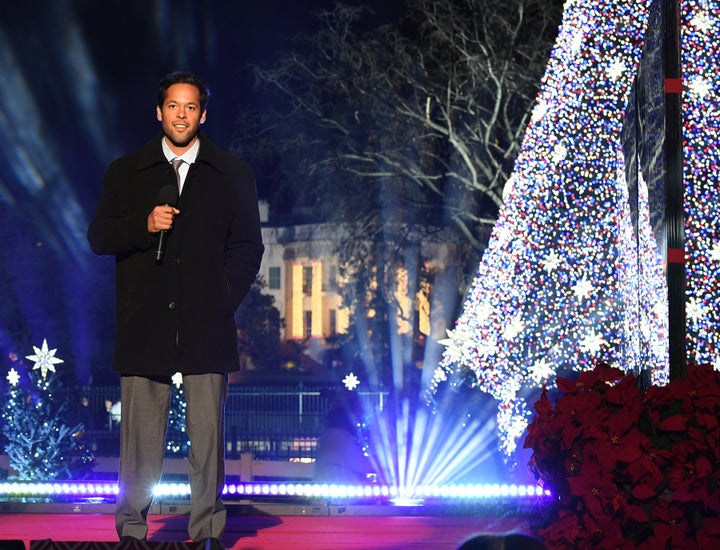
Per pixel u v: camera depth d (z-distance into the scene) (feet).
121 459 16.48
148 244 16.05
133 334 16.24
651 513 13.42
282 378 188.55
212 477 16.37
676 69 16.51
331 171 103.19
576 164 66.80
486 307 63.21
